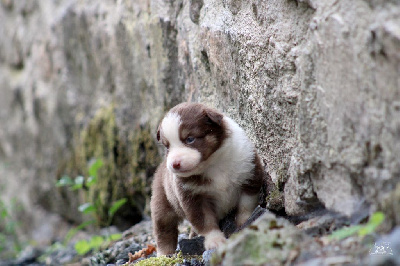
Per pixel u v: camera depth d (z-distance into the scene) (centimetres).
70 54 1014
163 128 555
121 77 870
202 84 670
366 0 378
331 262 365
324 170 441
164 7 728
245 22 552
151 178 846
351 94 395
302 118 450
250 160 560
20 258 1036
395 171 364
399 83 351
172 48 728
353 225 409
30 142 1222
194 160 531
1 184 1366
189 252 581
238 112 598
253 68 539
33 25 1170
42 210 1240
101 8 898
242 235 416
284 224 420
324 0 420
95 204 892
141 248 695
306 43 455
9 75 1295
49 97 1105
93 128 952
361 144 392
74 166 1037
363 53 380
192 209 566
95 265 699
